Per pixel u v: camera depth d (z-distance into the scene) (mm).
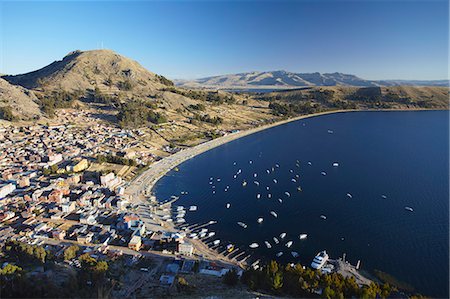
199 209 168625
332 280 91062
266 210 166375
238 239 139250
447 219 151250
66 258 114875
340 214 159250
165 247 130375
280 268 101875
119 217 154000
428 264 119125
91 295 84000
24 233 135875
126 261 118062
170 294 93625
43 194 170625
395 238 136625
